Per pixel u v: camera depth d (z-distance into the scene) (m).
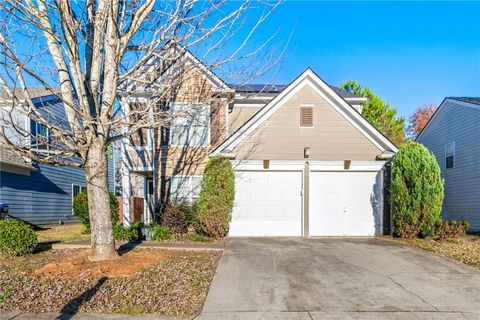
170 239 10.52
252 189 12.16
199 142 13.06
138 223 11.31
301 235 12.07
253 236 12.00
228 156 11.80
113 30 7.11
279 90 15.12
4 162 13.67
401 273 7.31
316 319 4.98
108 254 7.50
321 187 12.26
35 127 14.16
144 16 7.18
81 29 7.32
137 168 12.98
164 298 5.63
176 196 12.92
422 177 11.07
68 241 10.38
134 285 6.09
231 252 9.03
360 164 12.24
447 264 8.05
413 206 11.06
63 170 18.89
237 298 5.75
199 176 12.98
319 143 12.34
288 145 12.30
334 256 8.71
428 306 5.55
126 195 12.91
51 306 5.26
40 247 9.16
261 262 8.02
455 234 11.44
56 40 7.02
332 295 5.96
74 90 8.20
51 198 17.66
